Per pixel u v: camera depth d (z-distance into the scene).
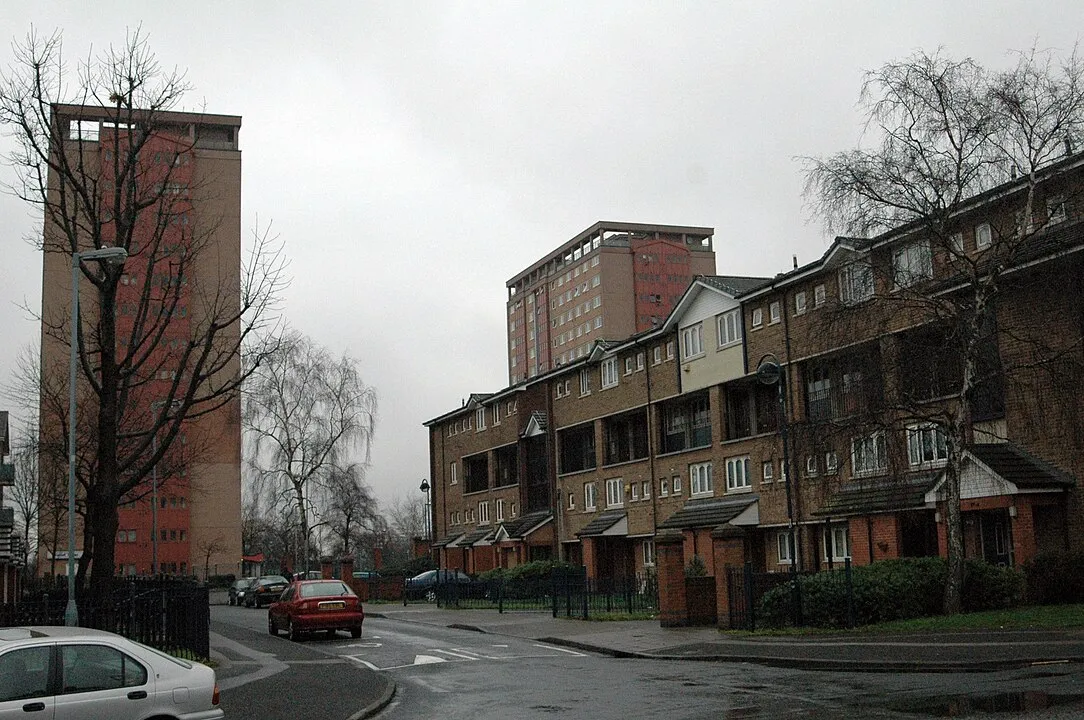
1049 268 24.80
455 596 42.72
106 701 10.40
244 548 108.31
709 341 43.75
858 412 24.52
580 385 54.94
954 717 11.37
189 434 59.50
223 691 16.59
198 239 29.98
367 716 14.15
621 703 14.16
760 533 40.91
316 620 27.81
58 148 21.53
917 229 23.80
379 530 71.44
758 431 41.91
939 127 23.25
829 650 19.20
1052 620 20.61
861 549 31.88
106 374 21.38
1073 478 26.33
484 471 68.81
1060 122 22.50
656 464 47.75
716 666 18.73
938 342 24.89
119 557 80.19
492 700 15.19
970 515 29.88
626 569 51.09
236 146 82.50
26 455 48.41
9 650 10.22
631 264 126.12
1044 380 24.80
